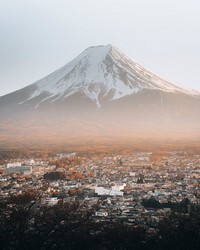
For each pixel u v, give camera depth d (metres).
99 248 92.06
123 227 103.62
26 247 85.94
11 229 89.94
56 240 90.50
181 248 92.12
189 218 106.62
